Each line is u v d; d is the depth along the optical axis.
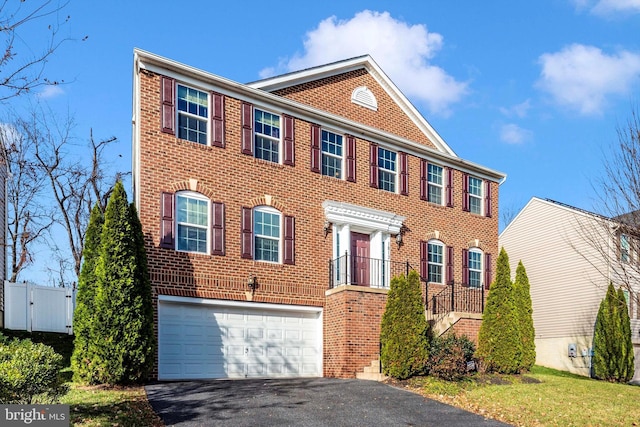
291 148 18.31
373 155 20.52
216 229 16.22
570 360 28.00
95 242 14.58
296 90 19.28
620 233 15.71
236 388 13.39
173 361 15.18
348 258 18.86
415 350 15.89
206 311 16.00
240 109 17.36
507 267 18.55
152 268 14.98
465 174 23.70
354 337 17.05
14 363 7.89
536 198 31.20
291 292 17.45
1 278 21.17
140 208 15.05
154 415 10.40
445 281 21.98
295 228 17.97
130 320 13.42
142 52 15.43
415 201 21.58
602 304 24.97
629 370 24.27
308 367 17.66
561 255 29.23
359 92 21.16
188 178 15.98
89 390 12.47
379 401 12.64
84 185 28.55
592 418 11.88
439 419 11.40
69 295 19.89
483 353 17.75
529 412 12.24
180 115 16.23
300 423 10.38
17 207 29.30
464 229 23.11
